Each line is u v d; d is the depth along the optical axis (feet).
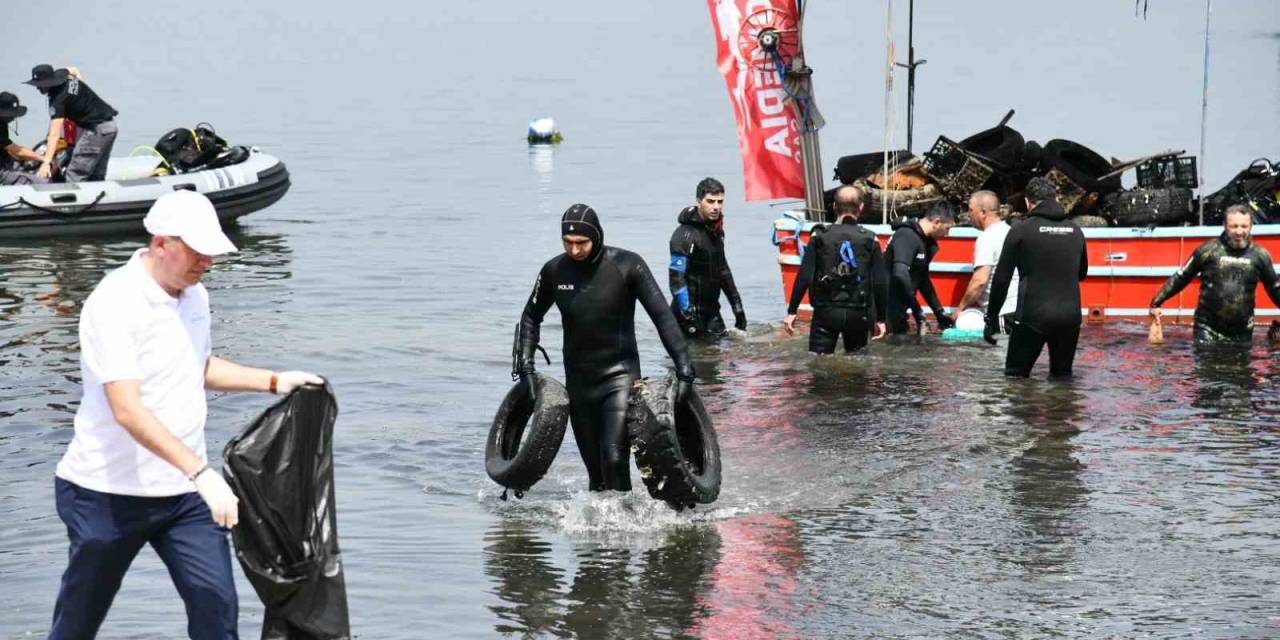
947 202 106.11
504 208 179.11
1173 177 112.98
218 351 101.14
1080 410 84.07
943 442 77.51
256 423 44.27
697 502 65.51
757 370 96.12
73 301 120.78
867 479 71.10
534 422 67.31
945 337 105.19
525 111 307.17
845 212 100.37
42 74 157.79
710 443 68.59
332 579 44.73
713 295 107.14
